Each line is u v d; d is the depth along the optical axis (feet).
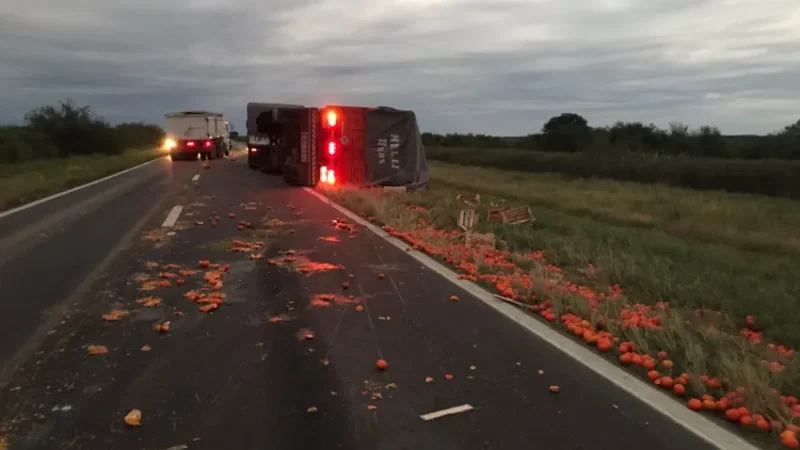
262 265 27.50
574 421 12.84
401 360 16.20
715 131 139.74
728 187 84.84
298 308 20.85
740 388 13.97
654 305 23.11
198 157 146.00
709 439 12.14
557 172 111.86
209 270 26.30
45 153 144.97
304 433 12.19
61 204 50.21
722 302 22.86
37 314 19.90
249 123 104.58
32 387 14.35
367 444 11.76
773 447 11.88
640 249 33.71
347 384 14.61
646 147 138.00
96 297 21.88
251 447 11.63
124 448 11.61
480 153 152.87
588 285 26.27
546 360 16.34
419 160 66.69
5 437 11.99
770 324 20.70
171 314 20.03
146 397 13.82
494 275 25.75
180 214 43.88
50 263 27.37
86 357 16.22
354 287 23.82
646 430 12.49
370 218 42.42
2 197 50.83
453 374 15.29
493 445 11.76
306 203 51.60
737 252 36.11
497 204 52.21
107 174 88.43
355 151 63.67
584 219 47.80
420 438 12.02
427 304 21.57
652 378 15.02
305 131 65.77
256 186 68.13
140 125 277.64
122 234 35.22
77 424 12.54
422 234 34.94
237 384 14.55
